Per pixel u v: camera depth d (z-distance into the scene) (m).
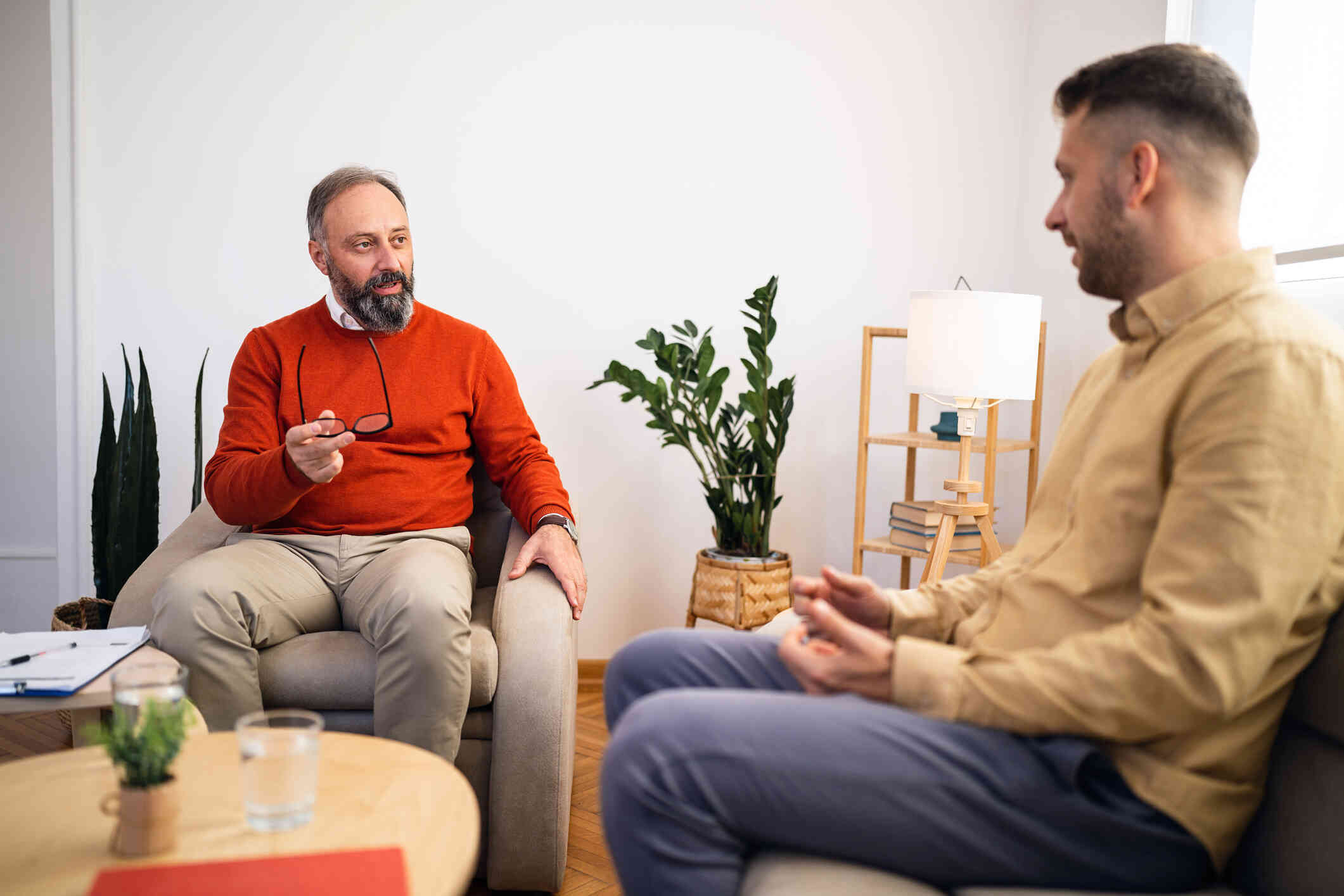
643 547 3.08
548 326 3.01
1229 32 2.30
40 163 3.26
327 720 1.69
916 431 3.02
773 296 2.64
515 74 2.95
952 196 3.10
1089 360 2.80
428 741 1.60
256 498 1.80
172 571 1.78
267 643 1.72
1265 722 0.94
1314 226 2.04
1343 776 0.92
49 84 3.27
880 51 3.05
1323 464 0.86
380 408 2.02
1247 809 0.94
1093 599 0.99
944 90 3.07
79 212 2.80
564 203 2.99
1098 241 1.03
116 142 2.82
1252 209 2.19
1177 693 0.85
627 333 3.04
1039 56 3.01
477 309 2.98
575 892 1.73
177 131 2.84
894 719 0.96
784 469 3.12
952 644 1.23
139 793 0.86
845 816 0.93
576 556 1.90
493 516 2.24
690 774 0.93
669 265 3.04
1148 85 0.99
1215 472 0.87
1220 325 0.94
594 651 3.08
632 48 2.99
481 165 2.95
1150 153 0.99
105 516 2.54
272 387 2.02
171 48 2.83
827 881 0.92
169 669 0.99
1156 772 0.91
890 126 3.07
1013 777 0.92
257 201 2.88
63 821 0.94
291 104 2.88
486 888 1.76
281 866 0.84
